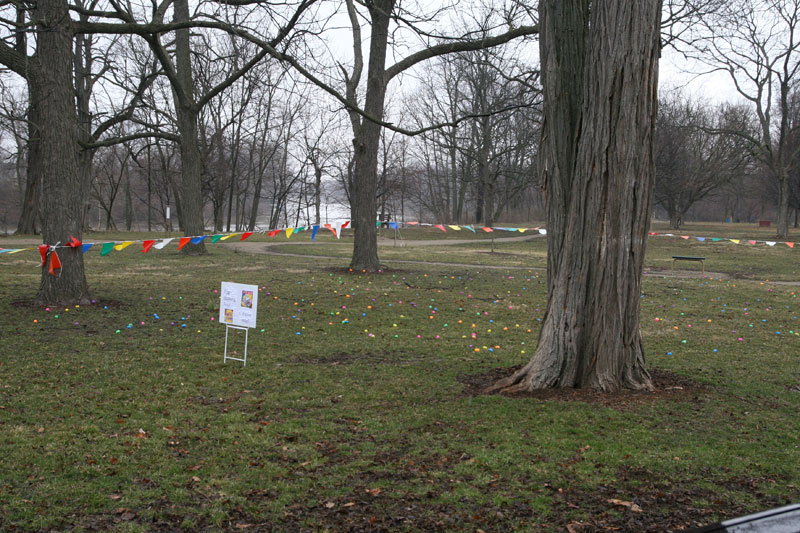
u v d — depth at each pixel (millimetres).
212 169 45156
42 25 10539
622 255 6223
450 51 13109
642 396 6293
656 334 10141
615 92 5852
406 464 4641
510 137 39656
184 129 21656
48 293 11539
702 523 3734
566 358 6480
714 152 47656
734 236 40312
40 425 5312
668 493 4188
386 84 17719
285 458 4754
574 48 6215
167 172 43688
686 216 88625
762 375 7516
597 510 3936
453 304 13023
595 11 5895
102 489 4145
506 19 12797
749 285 17234
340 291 14539
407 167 57469
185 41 20922
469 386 6891
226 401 6211
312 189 60562
